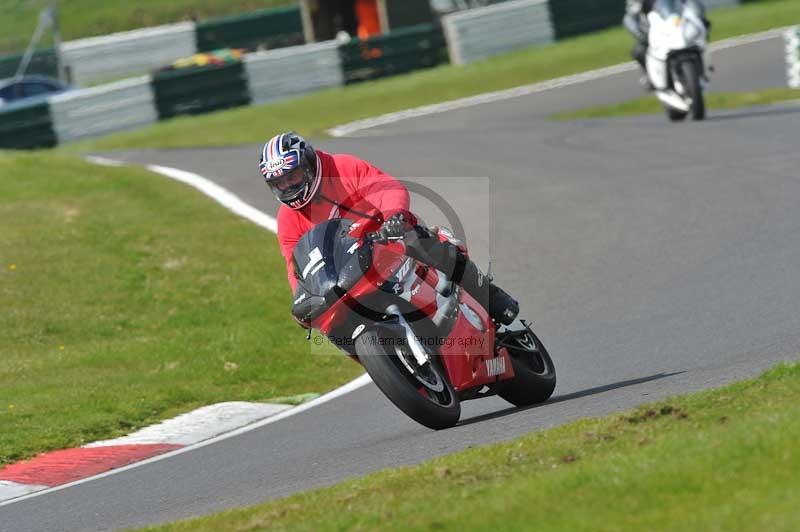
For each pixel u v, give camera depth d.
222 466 24.14
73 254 47.88
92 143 100.88
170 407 32.16
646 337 30.70
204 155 75.12
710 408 18.50
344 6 137.38
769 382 19.81
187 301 42.78
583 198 51.22
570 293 38.41
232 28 140.38
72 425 29.58
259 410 31.12
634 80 96.56
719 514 12.52
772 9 125.06
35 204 56.88
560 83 101.25
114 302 42.94
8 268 45.81
